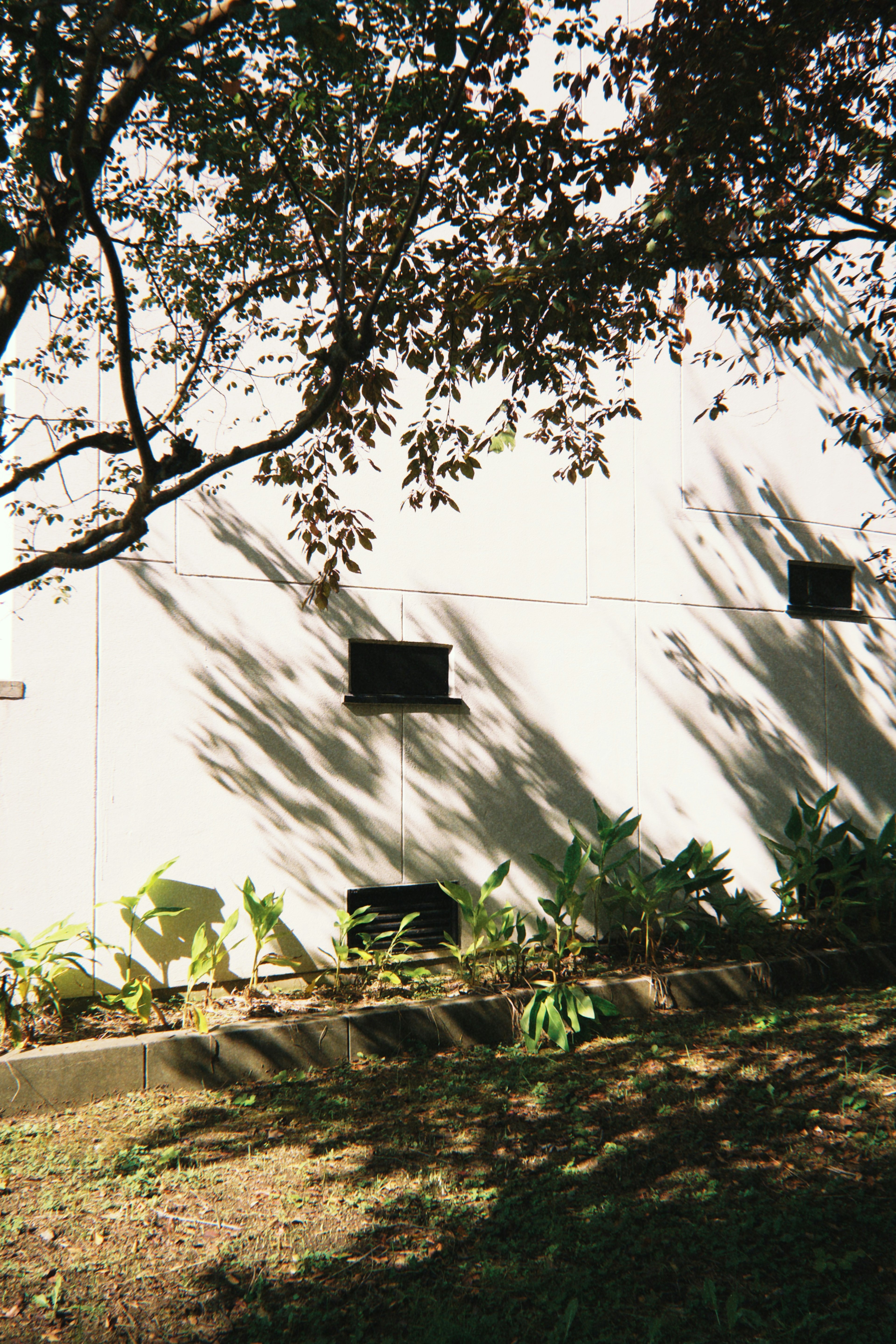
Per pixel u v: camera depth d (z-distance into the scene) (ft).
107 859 19.63
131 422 11.78
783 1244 12.64
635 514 27.20
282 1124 16.19
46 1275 11.79
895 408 33.19
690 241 16.43
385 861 22.72
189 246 16.88
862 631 31.96
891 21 16.96
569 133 16.22
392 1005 20.21
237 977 20.90
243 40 13.97
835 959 25.26
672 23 17.17
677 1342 10.62
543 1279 11.73
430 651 23.95
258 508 21.81
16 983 17.70
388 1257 12.28
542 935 23.04
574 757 25.61
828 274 32.04
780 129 16.52
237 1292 11.51
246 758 21.20
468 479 23.98
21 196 14.08
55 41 11.23
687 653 27.86
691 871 26.81
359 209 16.71
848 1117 16.75
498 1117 16.55
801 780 29.86
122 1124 16.12
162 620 20.52
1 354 11.89
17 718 18.95
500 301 14.52
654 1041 20.40
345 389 16.89
